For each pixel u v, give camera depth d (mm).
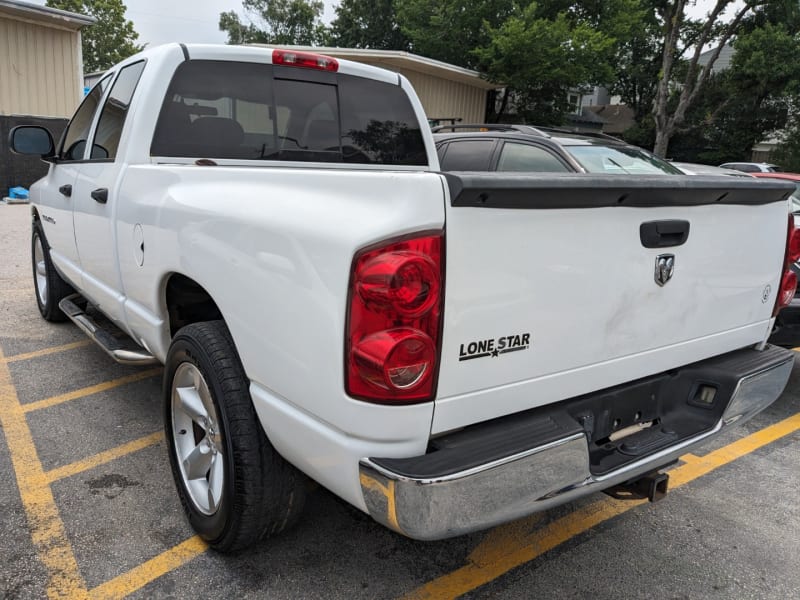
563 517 2955
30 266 7695
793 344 4375
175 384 2637
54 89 14742
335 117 3670
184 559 2480
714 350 2605
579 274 1978
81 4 47781
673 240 2250
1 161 14055
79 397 3994
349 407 1723
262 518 2309
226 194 2301
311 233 1805
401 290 1599
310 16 46562
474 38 24719
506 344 1848
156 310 2818
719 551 2727
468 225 1688
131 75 3354
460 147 6641
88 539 2574
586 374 2115
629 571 2559
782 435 4062
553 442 1866
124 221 2986
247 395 2248
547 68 22828
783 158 29234
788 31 27594
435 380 1719
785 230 2809
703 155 31328
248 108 3328
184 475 2615
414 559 2559
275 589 2332
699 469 3535
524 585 2438
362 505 1806
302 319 1838
